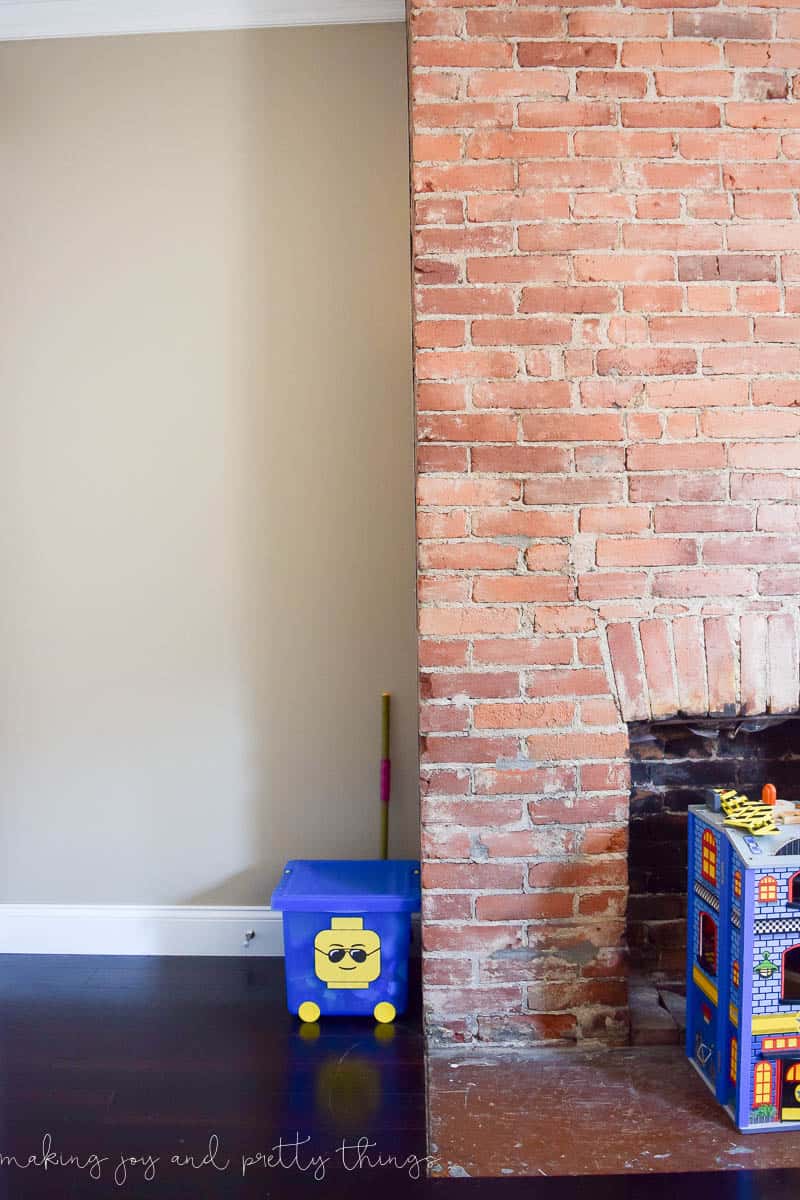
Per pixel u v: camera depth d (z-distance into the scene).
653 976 2.24
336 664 2.53
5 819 2.58
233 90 2.47
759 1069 1.72
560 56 1.95
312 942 2.17
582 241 1.97
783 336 1.99
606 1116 1.77
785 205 1.98
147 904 2.58
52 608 2.55
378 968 2.17
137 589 2.54
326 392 2.50
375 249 2.48
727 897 1.78
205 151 2.48
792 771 2.20
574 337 1.98
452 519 1.99
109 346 2.51
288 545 2.52
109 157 2.49
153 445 2.52
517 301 1.97
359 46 2.46
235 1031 2.13
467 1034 2.04
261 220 2.48
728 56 1.96
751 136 1.97
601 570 2.00
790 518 2.00
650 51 1.95
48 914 2.57
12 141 2.50
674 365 1.98
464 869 2.03
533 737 2.01
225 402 2.51
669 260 1.98
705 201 1.97
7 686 2.57
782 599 2.01
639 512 1.99
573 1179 1.60
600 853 2.02
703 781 2.21
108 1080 1.92
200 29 2.47
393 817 2.54
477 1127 1.74
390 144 2.47
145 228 2.50
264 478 2.51
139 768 2.56
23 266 2.51
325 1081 1.92
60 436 2.53
